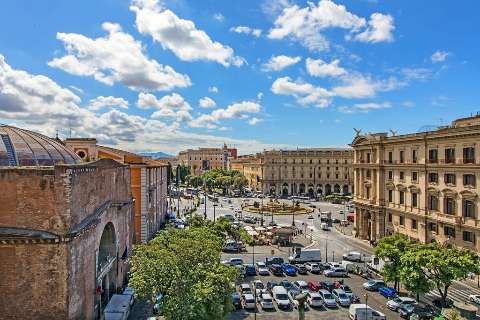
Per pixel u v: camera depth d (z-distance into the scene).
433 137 56.72
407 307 37.84
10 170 25.11
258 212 114.44
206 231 40.47
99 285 33.03
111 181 38.12
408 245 41.53
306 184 172.25
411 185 62.50
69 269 25.50
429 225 58.75
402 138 64.25
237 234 62.50
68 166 25.31
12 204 25.20
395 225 67.38
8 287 25.23
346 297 41.81
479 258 48.00
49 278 25.23
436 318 30.06
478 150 48.81
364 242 74.94
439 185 56.12
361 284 49.12
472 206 50.25
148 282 27.52
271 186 173.62
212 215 108.50
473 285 48.12
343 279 50.97
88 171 29.56
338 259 62.12
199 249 28.98
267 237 76.62
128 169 47.41
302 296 22.23
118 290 40.59
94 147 64.69
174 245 28.50
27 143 32.34
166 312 26.86
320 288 46.00
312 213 115.50
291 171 173.00
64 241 25.16
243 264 55.97
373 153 73.06
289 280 50.78
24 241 24.95
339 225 94.56
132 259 30.14
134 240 53.59
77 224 26.92
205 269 29.14
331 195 155.50
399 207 66.06
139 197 59.62
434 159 57.31
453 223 52.81
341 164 169.88
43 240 25.00
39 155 32.06
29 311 25.28
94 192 31.48
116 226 39.50
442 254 37.75
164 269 27.44
